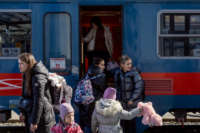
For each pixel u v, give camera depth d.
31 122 6.06
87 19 13.34
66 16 9.11
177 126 12.14
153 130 11.73
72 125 5.62
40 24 9.05
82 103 8.15
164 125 12.27
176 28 9.11
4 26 9.05
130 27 9.16
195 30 9.09
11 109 8.98
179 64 9.11
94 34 10.40
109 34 10.45
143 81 8.37
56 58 9.11
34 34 9.05
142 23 9.15
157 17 9.12
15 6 9.00
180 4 9.10
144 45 9.15
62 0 9.08
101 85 8.27
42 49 9.07
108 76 9.69
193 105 9.12
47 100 6.30
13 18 9.03
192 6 9.09
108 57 10.52
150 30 9.14
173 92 9.11
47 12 9.07
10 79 8.99
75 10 9.11
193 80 9.11
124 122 8.81
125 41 9.18
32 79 6.07
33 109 6.02
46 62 9.11
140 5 9.13
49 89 6.50
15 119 12.34
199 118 13.00
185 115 9.63
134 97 8.16
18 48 9.06
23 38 9.07
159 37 9.14
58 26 9.10
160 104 9.12
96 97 8.27
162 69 9.13
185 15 9.11
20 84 8.99
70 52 9.13
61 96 6.77
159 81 9.13
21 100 6.29
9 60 9.02
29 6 9.03
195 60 9.10
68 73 9.11
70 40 9.12
